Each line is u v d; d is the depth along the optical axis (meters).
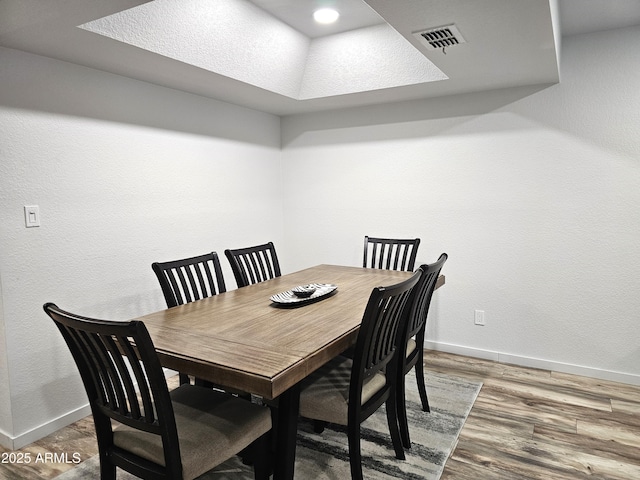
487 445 2.23
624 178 2.86
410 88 3.15
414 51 2.89
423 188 3.56
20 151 2.23
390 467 2.06
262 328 1.82
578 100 2.94
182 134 3.17
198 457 1.43
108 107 2.66
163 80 2.85
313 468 2.06
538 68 2.64
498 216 3.28
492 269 3.34
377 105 3.68
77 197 2.51
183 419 1.61
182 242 3.22
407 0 1.70
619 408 2.60
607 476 1.98
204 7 2.35
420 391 2.57
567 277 3.09
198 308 2.15
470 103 3.30
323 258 4.11
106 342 1.37
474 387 2.90
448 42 2.17
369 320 1.68
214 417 1.62
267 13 2.72
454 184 3.43
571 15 2.59
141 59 2.41
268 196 4.09
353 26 2.96
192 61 2.50
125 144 2.77
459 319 3.51
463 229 3.43
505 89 3.16
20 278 2.26
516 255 3.25
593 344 3.05
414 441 2.27
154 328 1.83
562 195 3.05
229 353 1.54
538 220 3.15
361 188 3.84
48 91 2.34
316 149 4.03
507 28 1.99
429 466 2.06
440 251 3.53
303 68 3.31
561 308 3.13
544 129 3.07
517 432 2.35
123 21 2.06
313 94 3.42
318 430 2.37
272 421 1.82
